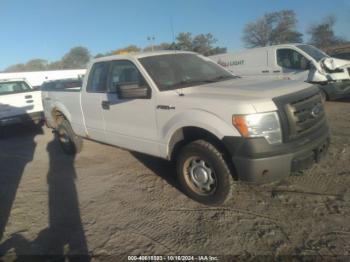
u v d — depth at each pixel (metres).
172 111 4.00
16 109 9.73
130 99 4.60
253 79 4.54
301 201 3.84
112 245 3.39
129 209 4.12
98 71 5.38
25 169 6.30
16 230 3.90
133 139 4.75
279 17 42.34
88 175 5.52
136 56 4.73
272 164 3.33
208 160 3.72
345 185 4.11
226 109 3.45
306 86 3.92
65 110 6.31
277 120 3.36
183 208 3.99
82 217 4.05
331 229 3.25
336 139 5.97
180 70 4.75
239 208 3.84
